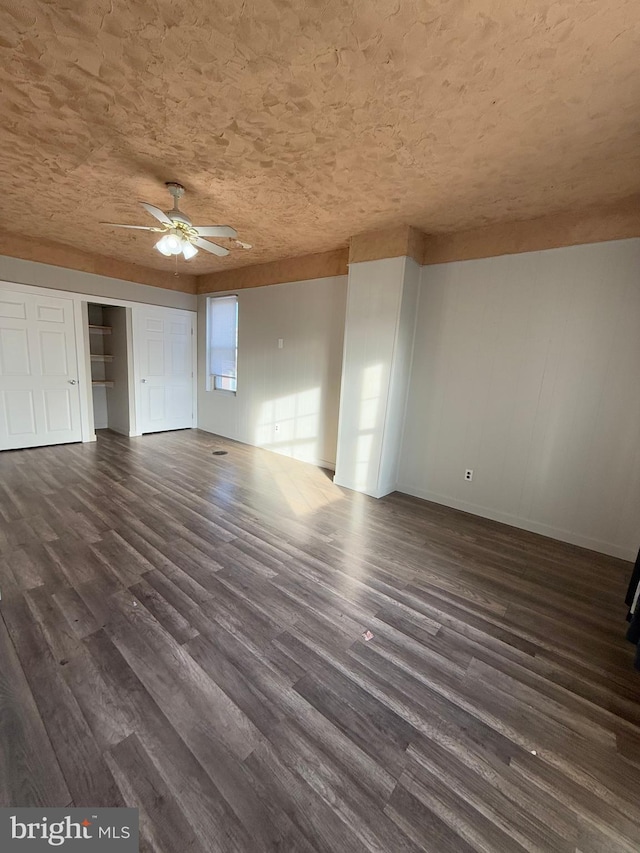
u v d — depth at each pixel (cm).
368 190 271
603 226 277
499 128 194
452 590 235
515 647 191
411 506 365
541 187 254
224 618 197
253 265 525
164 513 319
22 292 444
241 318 552
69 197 311
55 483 370
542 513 320
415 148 216
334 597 221
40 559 242
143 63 160
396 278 343
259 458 496
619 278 274
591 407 292
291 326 489
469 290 339
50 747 128
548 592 239
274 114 191
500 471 338
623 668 181
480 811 118
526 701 160
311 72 161
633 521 281
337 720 145
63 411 501
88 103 188
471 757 135
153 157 240
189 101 184
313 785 122
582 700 162
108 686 153
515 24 133
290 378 498
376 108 183
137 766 124
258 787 121
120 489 364
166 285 583
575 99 170
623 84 158
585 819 118
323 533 301
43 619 189
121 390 584
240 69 161
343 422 400
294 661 172
